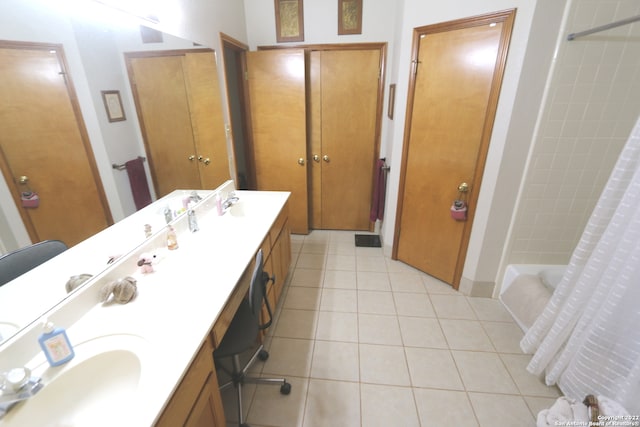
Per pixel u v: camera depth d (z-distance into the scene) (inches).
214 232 71.7
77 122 46.0
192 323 41.8
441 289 98.8
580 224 82.0
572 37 63.7
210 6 86.0
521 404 61.7
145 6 59.6
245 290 59.2
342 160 130.3
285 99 115.8
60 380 34.1
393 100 102.5
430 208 97.7
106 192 52.4
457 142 84.8
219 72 92.4
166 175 69.3
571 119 71.7
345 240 134.1
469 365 70.8
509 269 88.3
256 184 131.2
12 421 30.2
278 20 113.3
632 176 49.7
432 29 81.6
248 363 67.3
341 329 82.0
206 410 42.2
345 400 62.7
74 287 44.9
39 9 38.9
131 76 57.2
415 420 58.8
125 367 37.4
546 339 63.5
